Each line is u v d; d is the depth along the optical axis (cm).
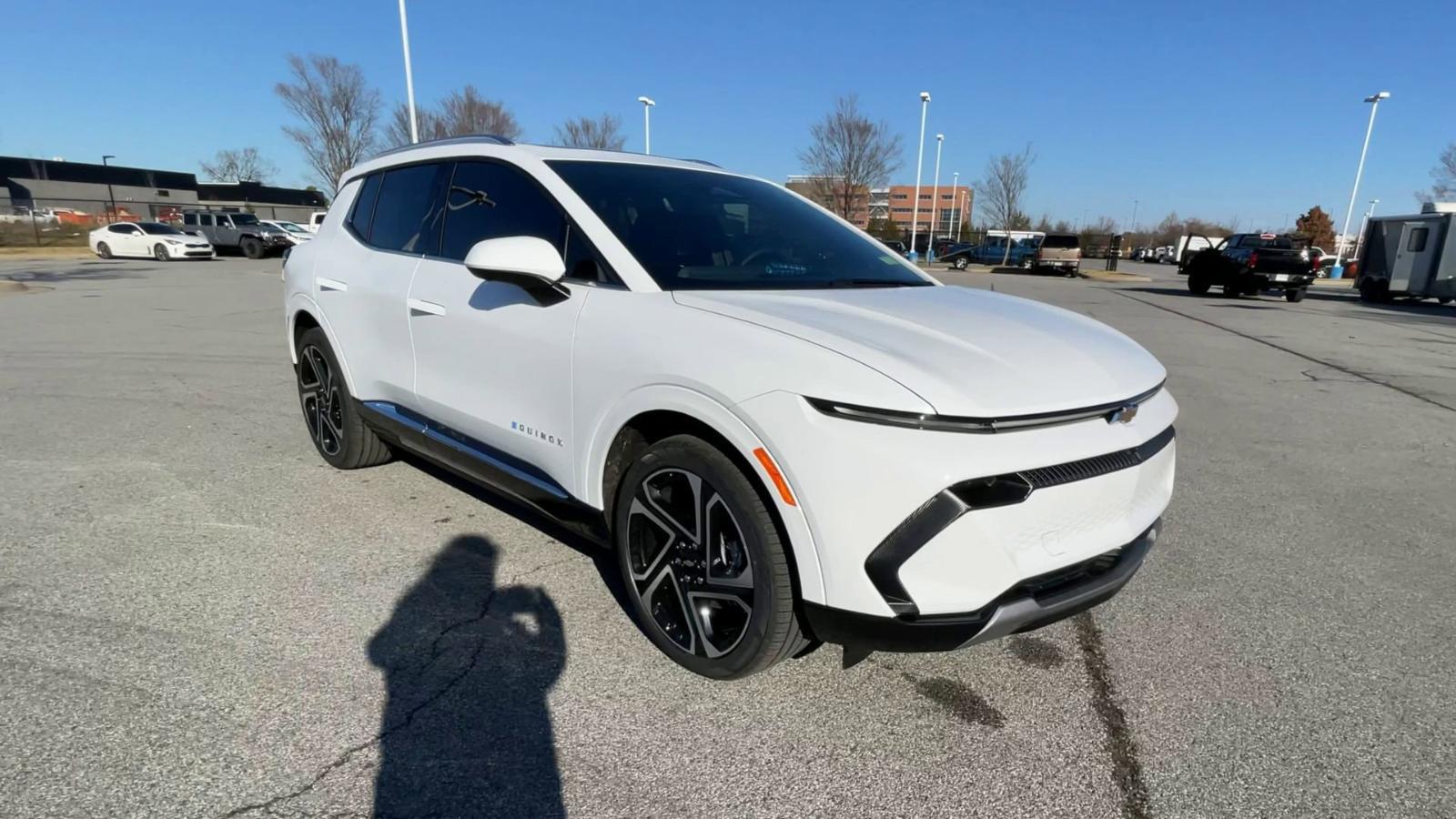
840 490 205
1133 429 236
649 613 267
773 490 217
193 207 5266
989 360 224
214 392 655
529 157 321
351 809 198
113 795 199
